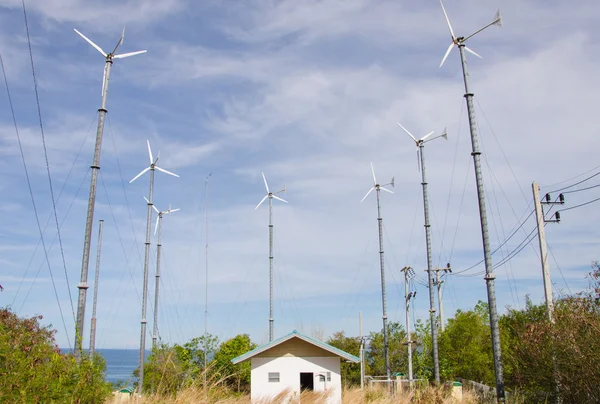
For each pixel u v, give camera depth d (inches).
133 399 645.3
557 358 697.6
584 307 707.4
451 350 1617.9
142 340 1280.8
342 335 2160.4
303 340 1130.0
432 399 962.7
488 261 799.7
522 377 804.0
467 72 874.8
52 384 489.4
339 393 1086.4
